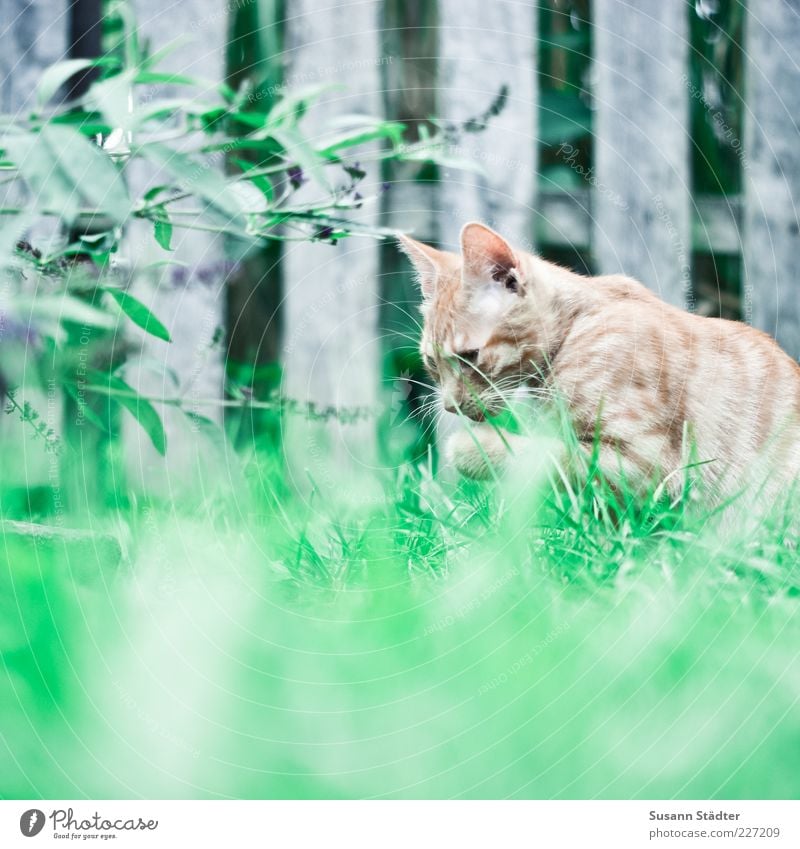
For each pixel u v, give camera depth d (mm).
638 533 2334
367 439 4188
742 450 2943
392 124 2961
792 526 2549
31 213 2578
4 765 1451
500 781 1426
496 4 4164
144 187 3775
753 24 4289
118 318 3375
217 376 4055
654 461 2859
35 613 1743
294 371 4223
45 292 3188
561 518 2377
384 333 4355
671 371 2975
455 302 3217
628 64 4227
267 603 2000
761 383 3035
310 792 1433
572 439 2723
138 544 2539
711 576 2035
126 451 3811
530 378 3186
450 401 3252
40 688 1496
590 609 1828
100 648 1637
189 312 3986
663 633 1652
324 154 2957
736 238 4551
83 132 2688
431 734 1455
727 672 1529
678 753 1438
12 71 3773
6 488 3285
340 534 2547
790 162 4352
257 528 2811
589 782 1423
